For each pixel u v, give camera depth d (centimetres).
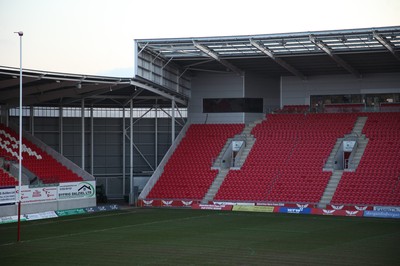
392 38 6562
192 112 8638
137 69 6950
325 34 6481
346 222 5925
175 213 6756
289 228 5491
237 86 8444
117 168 8394
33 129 7875
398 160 7144
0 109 7462
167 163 8062
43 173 7069
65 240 4809
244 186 7375
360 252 4231
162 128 8525
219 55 7519
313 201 6894
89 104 8181
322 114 8312
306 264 3828
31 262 3909
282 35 6600
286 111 8519
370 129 7806
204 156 8056
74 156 8175
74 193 6981
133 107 8419
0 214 6097
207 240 4794
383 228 5472
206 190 7494
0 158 6844
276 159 7694
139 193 8238
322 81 8531
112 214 6675
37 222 5972
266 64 8025
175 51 7350
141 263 3869
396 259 3972
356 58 7538
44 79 6234
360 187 6862
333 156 7500
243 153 7956
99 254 4184
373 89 8325
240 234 5119
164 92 7800
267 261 3925
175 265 3806
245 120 8425
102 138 8344
